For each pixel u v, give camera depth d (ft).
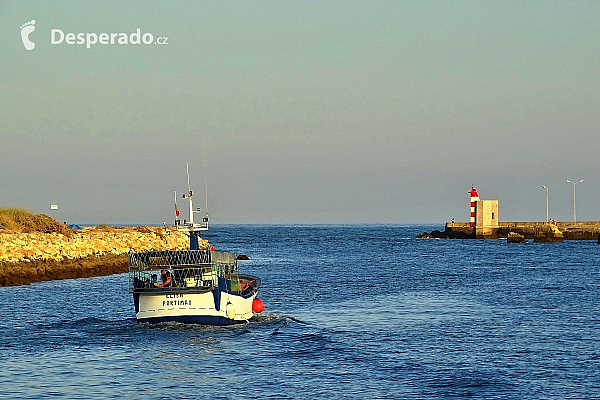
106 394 116.57
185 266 165.58
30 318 192.03
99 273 329.93
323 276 333.62
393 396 115.96
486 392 118.32
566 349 149.69
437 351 147.95
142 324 164.96
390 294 252.21
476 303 224.33
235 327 172.45
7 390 118.62
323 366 134.92
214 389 119.55
